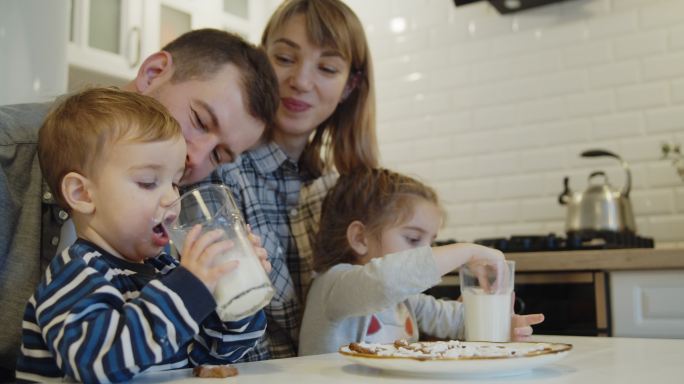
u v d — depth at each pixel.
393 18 3.08
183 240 0.83
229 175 1.47
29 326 0.83
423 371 0.70
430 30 2.99
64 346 0.73
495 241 2.28
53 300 0.77
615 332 1.95
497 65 2.82
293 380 0.71
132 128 0.89
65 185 0.90
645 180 2.50
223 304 0.81
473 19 2.89
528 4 2.70
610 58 2.60
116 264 0.90
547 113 2.71
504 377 0.72
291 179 1.67
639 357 0.86
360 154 1.81
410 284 1.21
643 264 1.89
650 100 2.51
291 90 1.61
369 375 0.74
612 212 2.26
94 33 2.55
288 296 1.50
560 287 2.03
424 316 1.62
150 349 0.73
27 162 1.11
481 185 2.82
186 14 2.89
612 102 2.58
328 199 1.65
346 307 1.29
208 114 1.18
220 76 1.20
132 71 2.65
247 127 1.24
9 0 1.81
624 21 2.58
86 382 0.73
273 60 1.62
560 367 0.78
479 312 1.14
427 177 2.95
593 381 0.68
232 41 1.27
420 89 3.00
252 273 0.83
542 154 2.71
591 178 2.54
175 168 0.93
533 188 2.71
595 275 1.98
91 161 0.89
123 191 0.88
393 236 1.55
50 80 1.87
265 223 1.53
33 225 1.08
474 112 2.86
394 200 1.55
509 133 2.78
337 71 1.64
